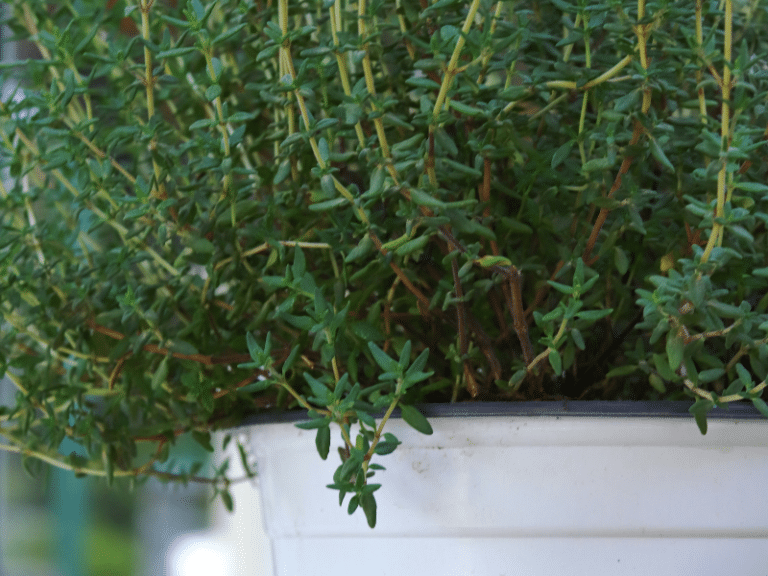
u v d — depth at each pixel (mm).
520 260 429
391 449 396
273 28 400
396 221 413
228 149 414
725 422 398
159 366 434
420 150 393
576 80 407
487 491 410
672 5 389
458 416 405
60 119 434
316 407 425
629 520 406
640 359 413
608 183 404
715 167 378
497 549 412
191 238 424
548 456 407
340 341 425
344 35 418
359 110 397
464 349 412
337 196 412
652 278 383
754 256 408
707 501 404
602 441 404
